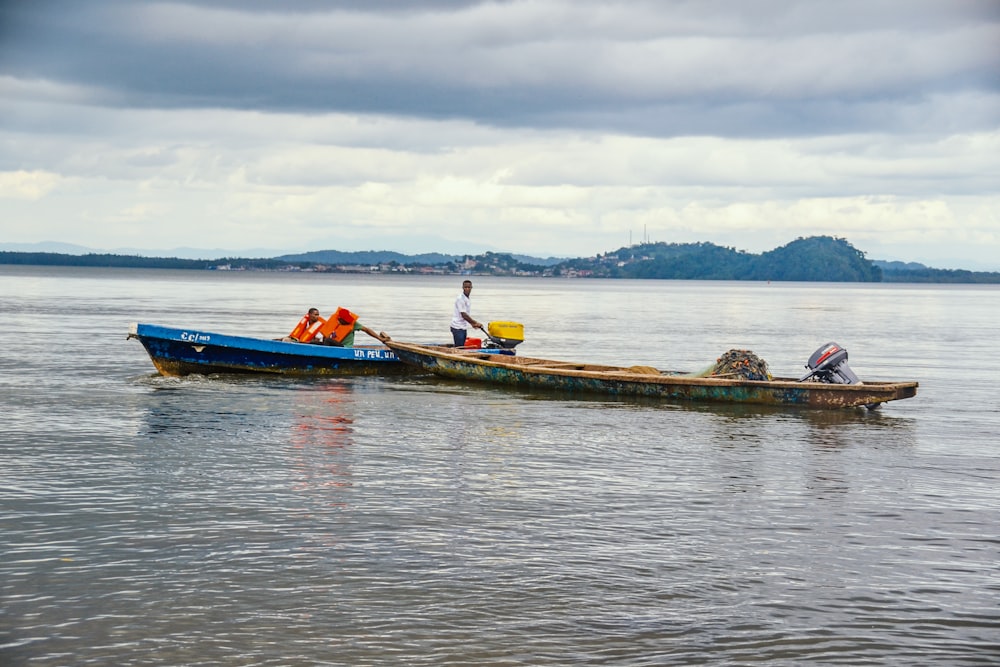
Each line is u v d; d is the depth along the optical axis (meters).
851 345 41.94
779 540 10.77
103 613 8.41
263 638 7.98
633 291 168.62
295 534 10.62
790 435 17.33
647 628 8.31
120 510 11.46
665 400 21.25
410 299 98.56
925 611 8.80
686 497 12.59
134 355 29.28
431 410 19.53
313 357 24.61
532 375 22.55
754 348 38.25
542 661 7.68
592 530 11.00
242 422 17.59
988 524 11.55
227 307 67.50
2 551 9.92
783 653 7.89
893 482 13.66
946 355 36.66
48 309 57.56
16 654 7.62
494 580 9.34
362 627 8.22
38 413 18.22
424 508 11.77
